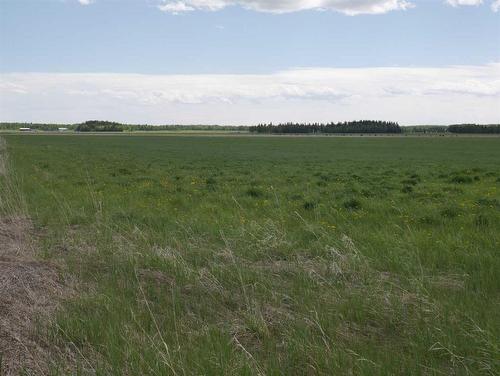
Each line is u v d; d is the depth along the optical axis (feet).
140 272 23.06
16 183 53.67
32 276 20.38
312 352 15.21
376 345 16.38
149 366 13.96
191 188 61.57
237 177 82.33
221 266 23.65
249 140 368.89
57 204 41.98
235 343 16.15
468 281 22.53
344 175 89.61
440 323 17.53
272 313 18.75
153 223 35.37
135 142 303.68
